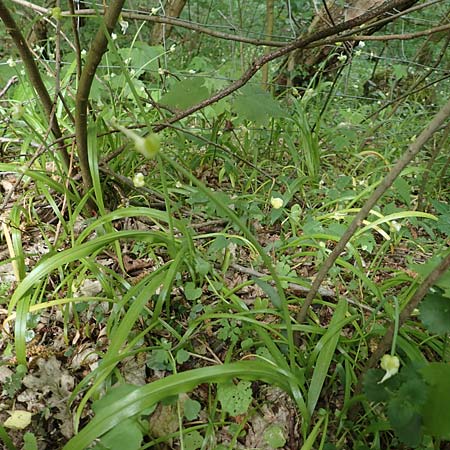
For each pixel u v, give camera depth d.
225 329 1.65
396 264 2.21
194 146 2.84
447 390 1.12
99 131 2.32
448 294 1.17
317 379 1.42
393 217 1.99
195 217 2.33
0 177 2.46
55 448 1.43
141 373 1.60
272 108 2.16
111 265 2.02
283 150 2.92
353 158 2.80
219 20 5.14
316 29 3.29
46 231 2.18
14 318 1.71
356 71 4.68
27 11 4.00
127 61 2.67
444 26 1.84
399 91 4.36
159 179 2.48
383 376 1.17
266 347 1.65
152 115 2.81
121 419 1.17
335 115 3.65
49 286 1.91
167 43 4.47
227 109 2.57
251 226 2.28
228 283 1.98
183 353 1.59
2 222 2.00
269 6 3.19
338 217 2.21
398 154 3.09
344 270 2.08
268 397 1.57
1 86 3.00
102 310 1.78
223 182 2.71
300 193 2.62
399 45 4.65
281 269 1.97
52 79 2.65
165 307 1.80
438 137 3.29
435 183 2.72
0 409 1.50
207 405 1.54
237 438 1.47
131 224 2.23
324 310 1.87
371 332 1.61
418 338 1.72
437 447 1.38
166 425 1.47
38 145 2.54
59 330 1.76
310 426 1.49
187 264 1.79
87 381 1.43
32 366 1.62
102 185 2.27
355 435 1.49
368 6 3.07
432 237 2.32
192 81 2.10
